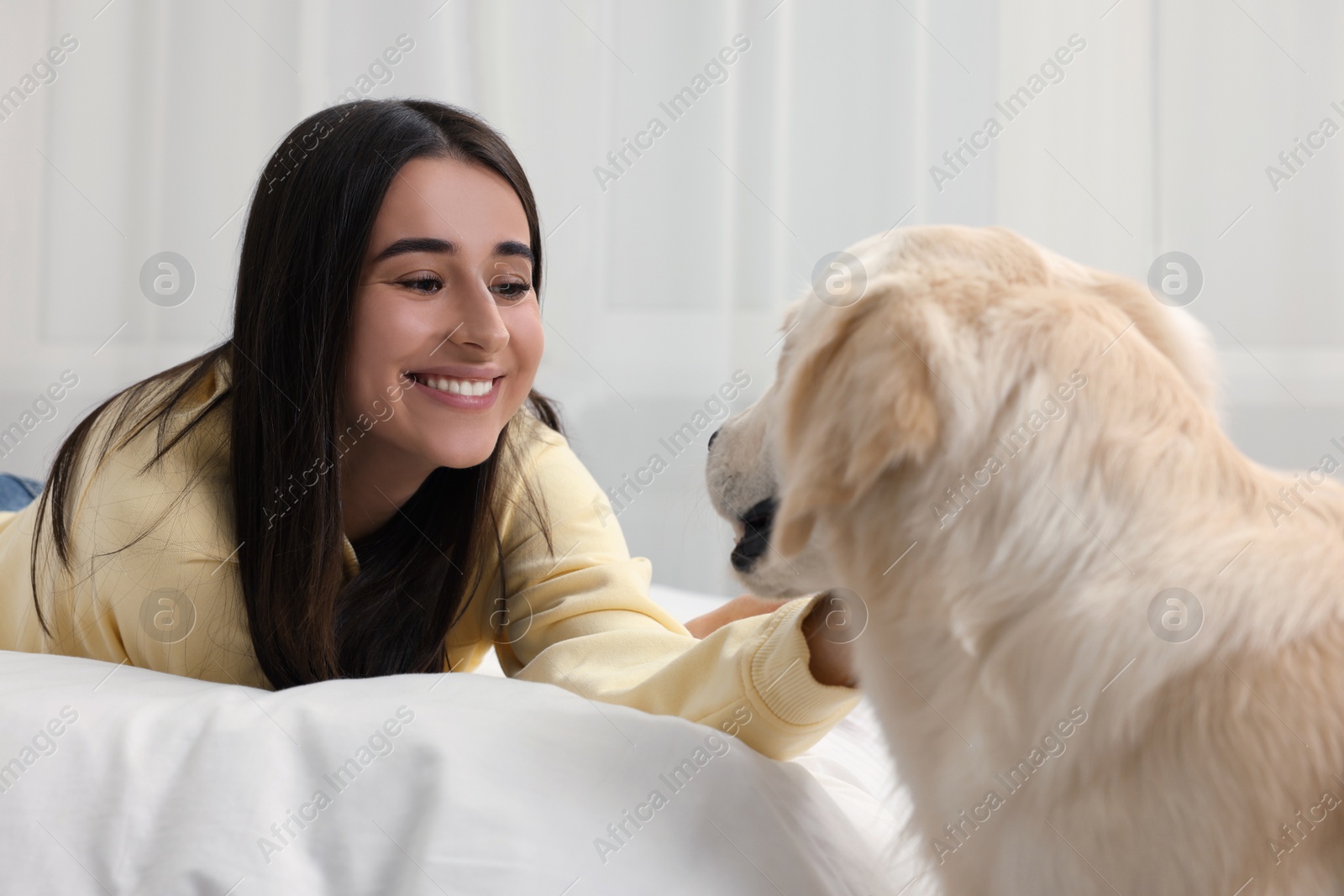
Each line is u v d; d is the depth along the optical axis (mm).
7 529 1171
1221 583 633
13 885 621
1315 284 2281
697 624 1403
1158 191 2369
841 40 2527
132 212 2590
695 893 625
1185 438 680
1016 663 667
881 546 718
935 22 2488
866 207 2535
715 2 2559
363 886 613
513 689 774
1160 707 627
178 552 918
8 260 2541
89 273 2582
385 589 1082
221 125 2588
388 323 941
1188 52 2336
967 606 684
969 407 667
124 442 978
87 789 659
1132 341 708
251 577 939
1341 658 623
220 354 1060
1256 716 609
